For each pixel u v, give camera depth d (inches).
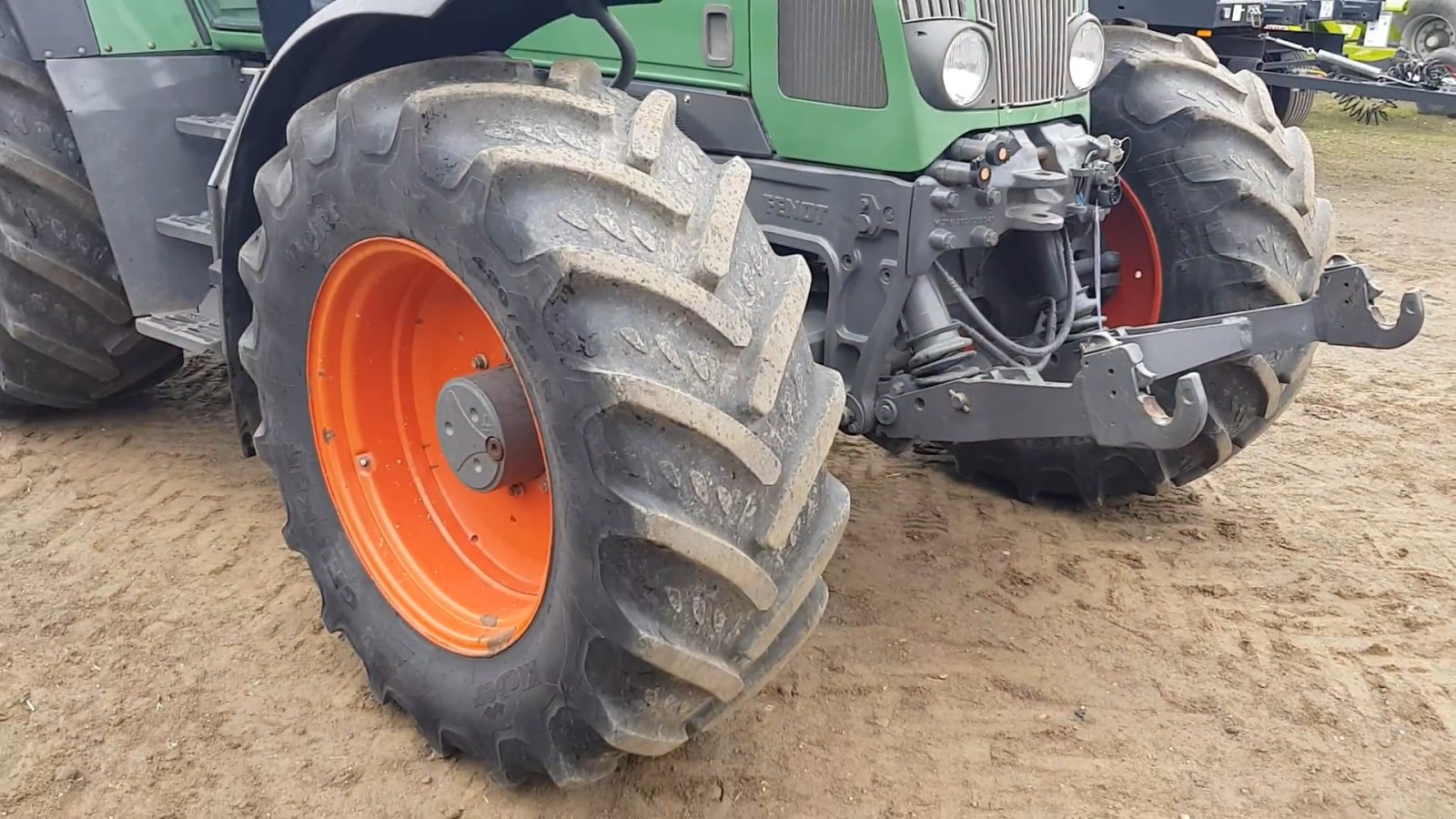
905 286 104.7
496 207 74.3
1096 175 110.7
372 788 95.1
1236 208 125.9
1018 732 103.7
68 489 145.9
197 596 122.8
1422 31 550.0
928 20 99.0
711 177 81.7
